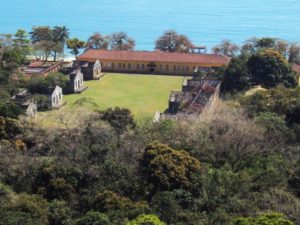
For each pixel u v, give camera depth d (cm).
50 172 6094
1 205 5359
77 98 12812
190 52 17875
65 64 16025
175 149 6631
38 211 5294
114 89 13875
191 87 12600
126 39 18738
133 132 7562
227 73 12531
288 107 8762
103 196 5544
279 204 5300
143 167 6150
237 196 5556
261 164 6488
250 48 16662
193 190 5775
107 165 6219
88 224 4966
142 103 12469
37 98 11612
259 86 12481
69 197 5856
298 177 6012
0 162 6412
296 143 7406
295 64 15488
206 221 5084
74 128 7862
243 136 6981
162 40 18175
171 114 10375
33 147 7381
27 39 17512
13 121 7844
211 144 6900
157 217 4906
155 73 15825
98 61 15388
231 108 9244
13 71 13550
